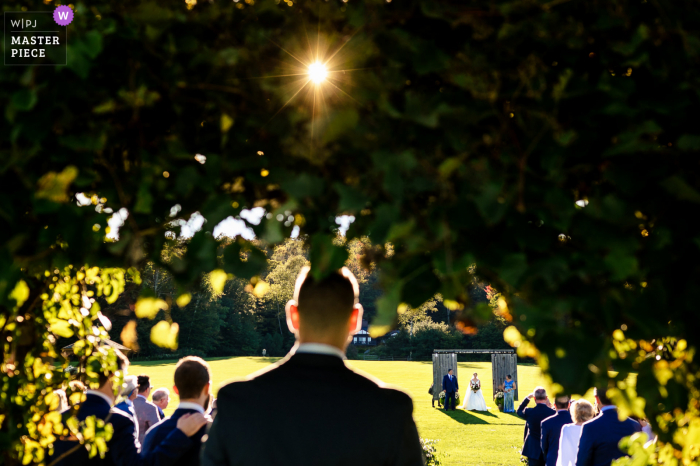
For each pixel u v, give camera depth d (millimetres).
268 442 1308
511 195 988
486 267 1001
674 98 1028
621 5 1047
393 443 1351
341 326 1463
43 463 2012
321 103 1064
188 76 1093
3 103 978
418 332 67750
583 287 975
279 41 1090
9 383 1854
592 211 967
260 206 1176
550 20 1009
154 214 1101
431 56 983
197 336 62844
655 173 1008
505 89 997
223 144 1077
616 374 1097
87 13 1019
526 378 30750
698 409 1310
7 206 1001
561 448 4668
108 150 1156
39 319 2051
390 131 984
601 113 1006
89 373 2271
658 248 1011
